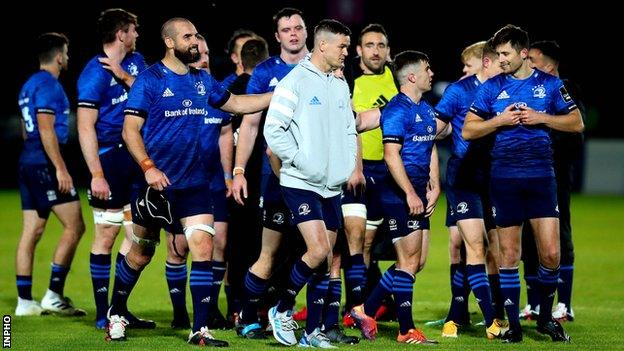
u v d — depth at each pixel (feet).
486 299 97.60
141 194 89.51
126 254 96.53
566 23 346.13
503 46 91.61
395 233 94.12
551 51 106.52
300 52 101.81
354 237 98.17
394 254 103.65
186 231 90.63
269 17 284.41
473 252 98.12
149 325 102.22
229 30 271.28
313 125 86.94
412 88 93.97
